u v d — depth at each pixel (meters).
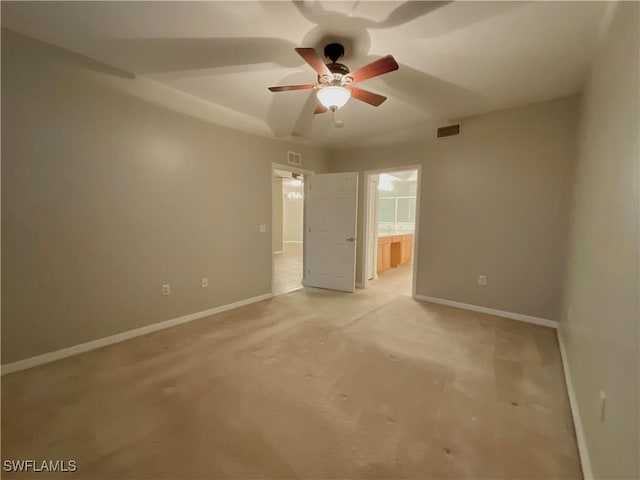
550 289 3.25
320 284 4.97
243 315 3.60
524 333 3.05
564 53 2.22
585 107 2.58
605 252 1.49
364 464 1.47
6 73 2.09
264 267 4.29
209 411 1.84
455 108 3.38
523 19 1.85
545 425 1.73
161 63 2.48
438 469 1.44
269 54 2.32
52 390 2.03
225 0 1.73
